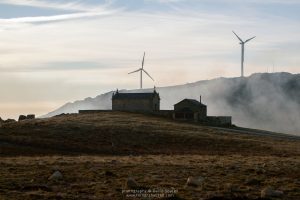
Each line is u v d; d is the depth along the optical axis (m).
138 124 133.12
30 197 36.34
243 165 57.72
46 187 40.56
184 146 105.69
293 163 60.94
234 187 42.03
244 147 104.56
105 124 130.38
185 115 172.00
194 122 164.50
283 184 44.59
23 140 101.88
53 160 63.59
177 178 47.06
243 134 134.38
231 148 103.06
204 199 36.50
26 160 63.47
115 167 54.16
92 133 116.75
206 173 50.44
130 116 160.25
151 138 113.19
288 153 95.12
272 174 50.66
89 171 50.56
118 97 189.38
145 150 99.50
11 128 120.75
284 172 51.88
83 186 41.88
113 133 117.12
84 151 96.44
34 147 97.00
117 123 134.25
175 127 133.25
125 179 45.47
